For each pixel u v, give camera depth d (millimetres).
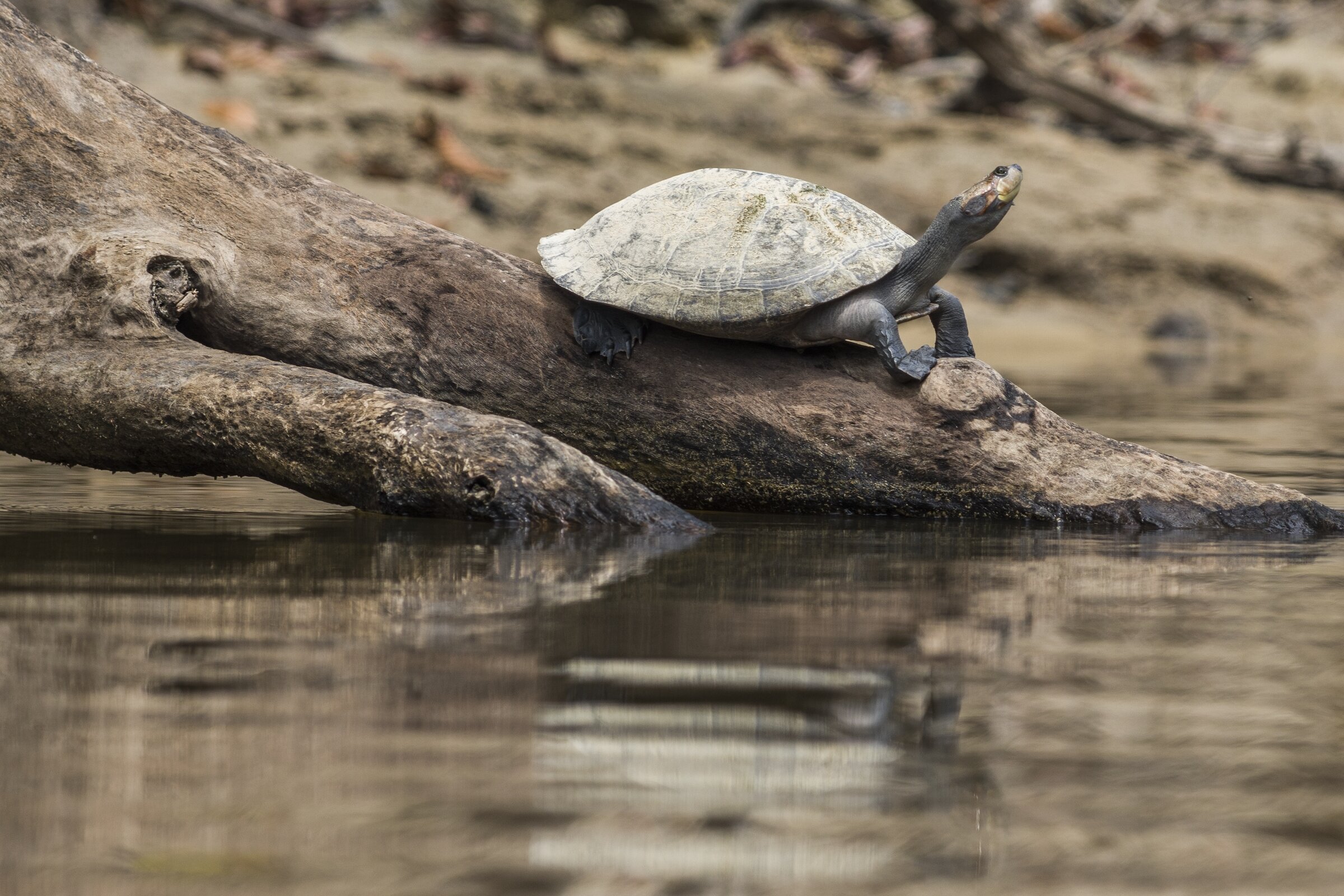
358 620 6805
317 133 30484
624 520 9938
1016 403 11055
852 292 10609
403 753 4762
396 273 11492
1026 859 3988
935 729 5188
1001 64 37719
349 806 4277
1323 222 36250
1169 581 8344
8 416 10648
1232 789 4574
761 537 9891
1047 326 32750
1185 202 36094
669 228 10891
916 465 10953
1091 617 7219
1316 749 4996
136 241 10828
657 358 11172
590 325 11086
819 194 11039
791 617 7070
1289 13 49219
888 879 3830
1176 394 21641
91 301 10594
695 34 44188
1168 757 4887
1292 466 13992
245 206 11641
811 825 4207
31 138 11227
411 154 30812
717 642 6457
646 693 5562
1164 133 39000
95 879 3746
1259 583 8289
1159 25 45531
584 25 43375
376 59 35406
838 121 37469
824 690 5656
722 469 11180
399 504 10000
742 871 3863
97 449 10508
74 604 7117
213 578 7863
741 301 10438
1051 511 10828
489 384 11297
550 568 8359
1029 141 37594
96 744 4805
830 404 11031
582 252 11125
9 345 10633
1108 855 4020
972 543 9758
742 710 5348
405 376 11328
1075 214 35031
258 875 3781
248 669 5812
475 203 29953
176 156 11680
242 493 12023
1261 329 33375
